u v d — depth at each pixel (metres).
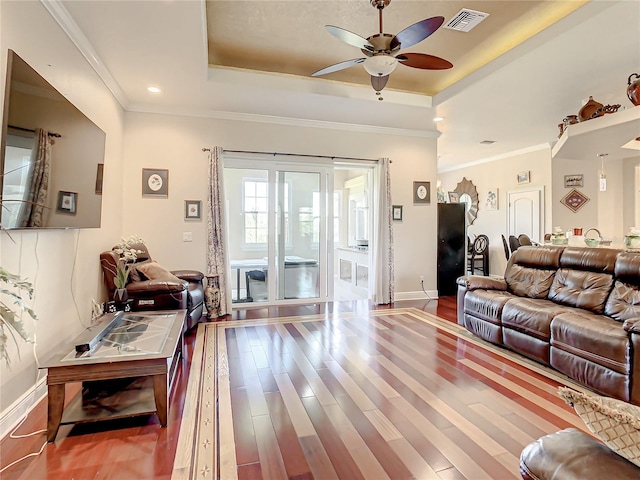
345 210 8.78
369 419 2.11
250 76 3.84
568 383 2.59
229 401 2.32
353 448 1.83
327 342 3.52
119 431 1.98
